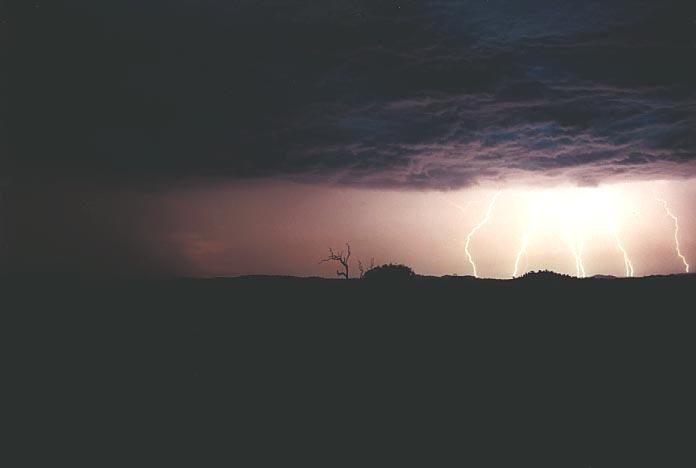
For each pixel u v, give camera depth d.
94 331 22.70
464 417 15.18
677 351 19.30
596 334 21.14
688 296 24.94
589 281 28.97
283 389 17.03
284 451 13.02
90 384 17.28
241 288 29.98
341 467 12.34
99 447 13.17
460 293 26.66
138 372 18.38
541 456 12.88
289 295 28.02
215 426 14.55
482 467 12.25
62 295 29.59
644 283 27.59
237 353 20.12
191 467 12.29
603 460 12.55
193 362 19.30
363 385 17.34
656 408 15.44
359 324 23.05
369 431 14.26
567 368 18.38
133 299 28.48
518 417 15.07
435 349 20.22
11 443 13.44
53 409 15.50
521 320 22.78
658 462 12.54
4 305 26.97
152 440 13.67
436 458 12.80
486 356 19.50
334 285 30.08
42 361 19.36
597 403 15.88
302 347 20.67
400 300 25.83
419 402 16.12
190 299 28.09
